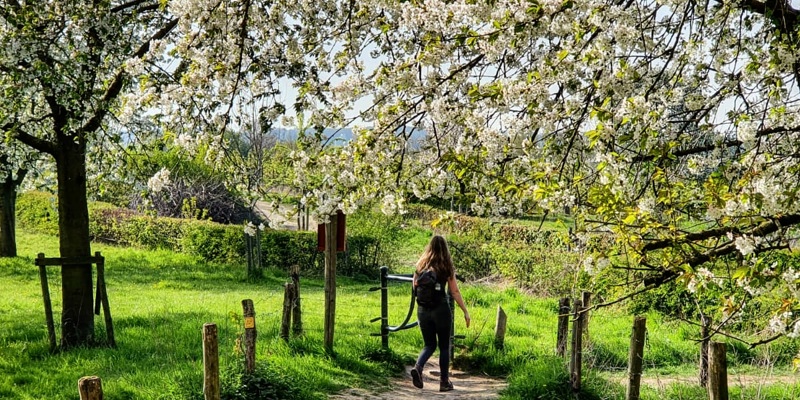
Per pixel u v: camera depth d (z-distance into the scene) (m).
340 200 5.65
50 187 13.40
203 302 17.14
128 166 11.57
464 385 9.62
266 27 6.16
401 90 5.31
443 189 5.59
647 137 4.65
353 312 16.33
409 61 5.41
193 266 25.78
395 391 8.92
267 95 6.05
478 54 5.31
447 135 5.52
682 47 5.50
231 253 26.73
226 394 7.39
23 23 8.67
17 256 25.02
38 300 16.89
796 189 4.41
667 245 5.34
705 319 9.11
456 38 4.94
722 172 5.28
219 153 6.19
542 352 10.96
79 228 10.38
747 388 8.55
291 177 5.83
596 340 12.20
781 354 10.59
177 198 30.80
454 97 5.42
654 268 5.50
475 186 5.51
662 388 9.09
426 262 8.78
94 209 31.80
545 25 4.85
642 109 4.60
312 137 5.59
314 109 5.57
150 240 29.41
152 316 13.77
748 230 4.92
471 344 11.33
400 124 5.41
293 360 9.16
